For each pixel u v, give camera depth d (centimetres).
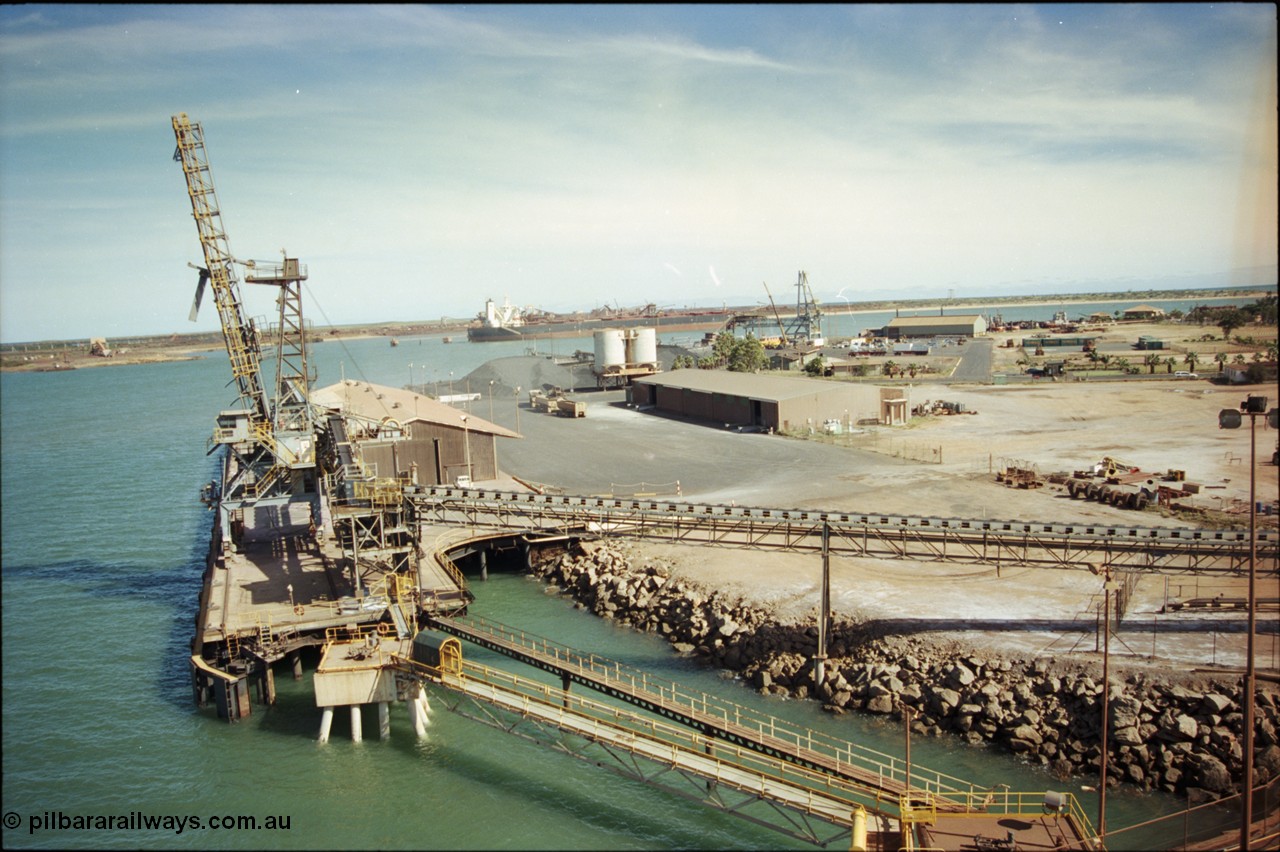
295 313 7144
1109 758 3794
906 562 6150
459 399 16100
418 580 5584
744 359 18688
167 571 7462
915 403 13250
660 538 5344
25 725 4556
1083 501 7294
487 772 4034
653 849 3422
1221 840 3109
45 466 12681
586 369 19075
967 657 4531
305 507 8225
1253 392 12656
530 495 5859
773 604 5428
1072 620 4878
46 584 7075
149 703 4828
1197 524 6366
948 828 3238
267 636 4919
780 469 8988
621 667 5081
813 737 4166
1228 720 3772
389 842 3453
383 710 4359
